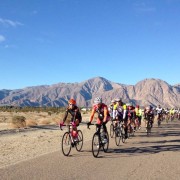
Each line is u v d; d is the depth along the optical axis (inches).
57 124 1346.0
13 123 1157.1
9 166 399.9
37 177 340.2
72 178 338.0
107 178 340.5
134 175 355.9
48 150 562.3
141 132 940.6
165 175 357.1
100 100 497.4
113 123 752.3
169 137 787.4
